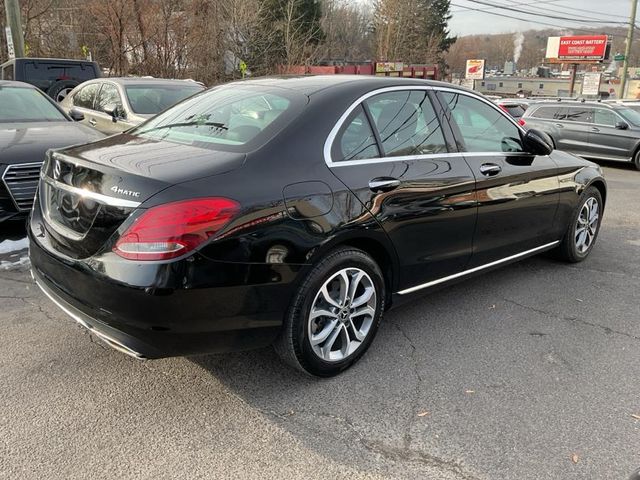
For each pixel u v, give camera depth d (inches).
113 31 776.9
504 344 144.3
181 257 97.5
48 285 117.4
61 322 148.9
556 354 139.6
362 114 130.3
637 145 493.7
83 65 501.0
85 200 108.0
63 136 231.1
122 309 99.7
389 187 127.8
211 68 932.6
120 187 102.8
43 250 117.2
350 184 120.6
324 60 1668.3
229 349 109.5
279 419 110.7
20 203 205.3
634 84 2174.0
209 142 120.6
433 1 2464.3
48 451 99.7
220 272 101.2
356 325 131.1
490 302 171.9
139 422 108.7
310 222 112.3
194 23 879.7
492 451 102.5
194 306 100.2
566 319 160.7
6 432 104.4
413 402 117.3
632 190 391.5
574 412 114.9
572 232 200.7
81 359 130.6
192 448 101.8
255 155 111.7
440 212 140.6
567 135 536.1
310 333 117.8
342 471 96.8
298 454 100.8
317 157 118.2
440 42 2449.6
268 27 1225.4
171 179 101.6
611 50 1878.7
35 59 477.4
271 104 129.0
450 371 130.1
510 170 163.9
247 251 103.7
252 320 108.1
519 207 168.9
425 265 142.0
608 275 199.2
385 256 132.3
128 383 121.7
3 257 195.6
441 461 99.7
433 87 151.7
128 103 331.3
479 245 157.4
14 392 117.0
